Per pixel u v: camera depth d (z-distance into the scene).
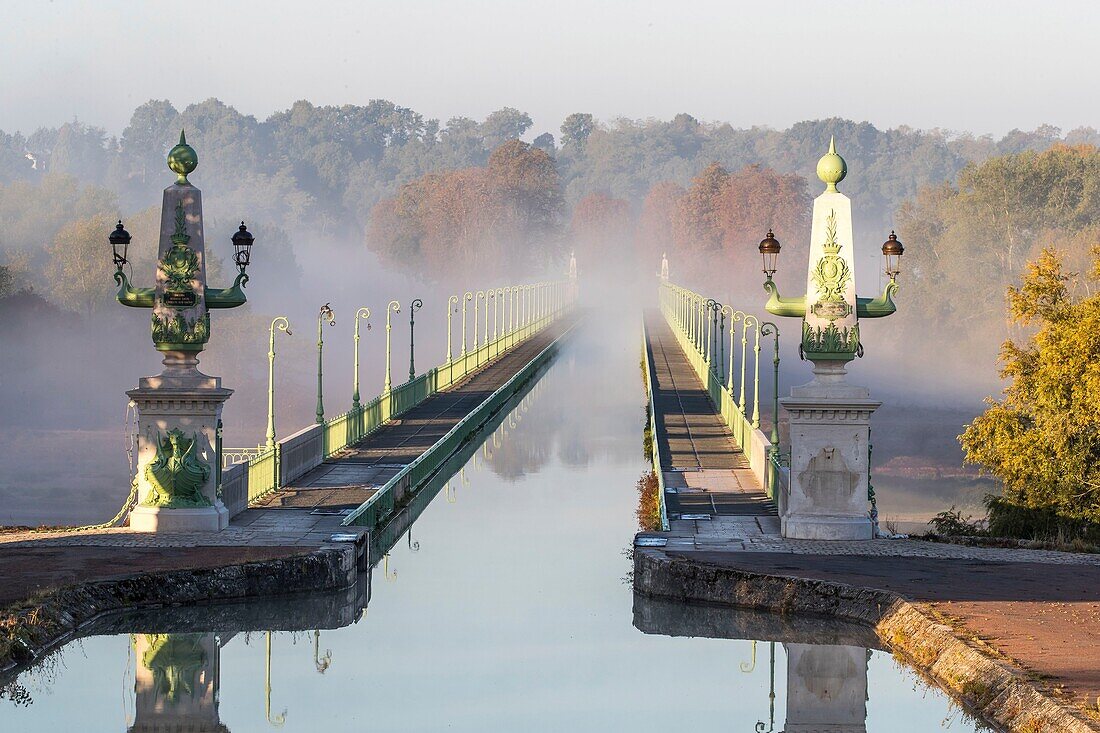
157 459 37.44
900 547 36.12
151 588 31.72
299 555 34.28
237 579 32.88
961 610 28.53
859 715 26.28
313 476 49.34
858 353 36.62
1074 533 48.16
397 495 48.47
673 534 37.91
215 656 30.84
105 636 30.44
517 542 46.62
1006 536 49.06
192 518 37.47
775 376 47.78
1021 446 49.50
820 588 31.52
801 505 37.38
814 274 36.44
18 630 28.36
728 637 32.03
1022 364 51.00
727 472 51.22
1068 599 29.61
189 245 37.00
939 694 25.70
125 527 38.22
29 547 35.12
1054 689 22.72
